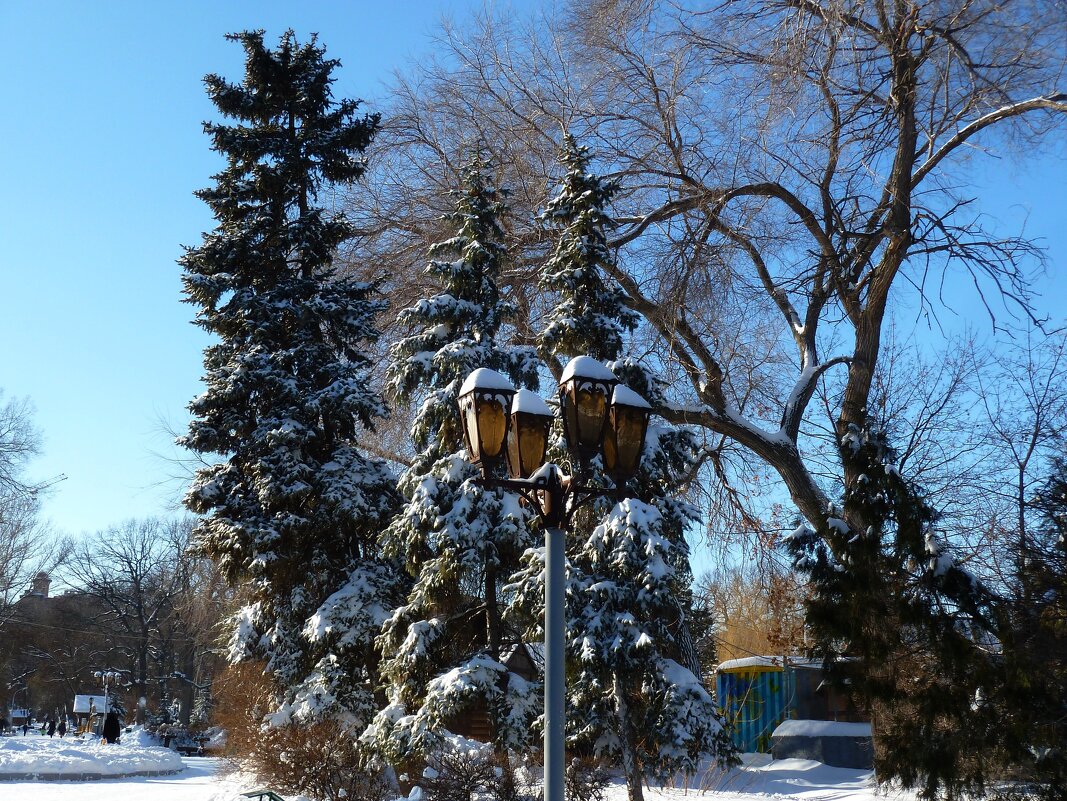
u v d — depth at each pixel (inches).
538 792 563.2
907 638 555.2
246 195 995.9
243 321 936.9
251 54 1022.4
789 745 987.3
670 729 614.2
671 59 850.1
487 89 937.5
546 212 713.0
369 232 976.9
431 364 729.0
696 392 890.1
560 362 729.0
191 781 1013.2
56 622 2960.1
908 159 828.6
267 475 868.6
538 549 644.1
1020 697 485.1
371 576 848.3
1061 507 532.7
